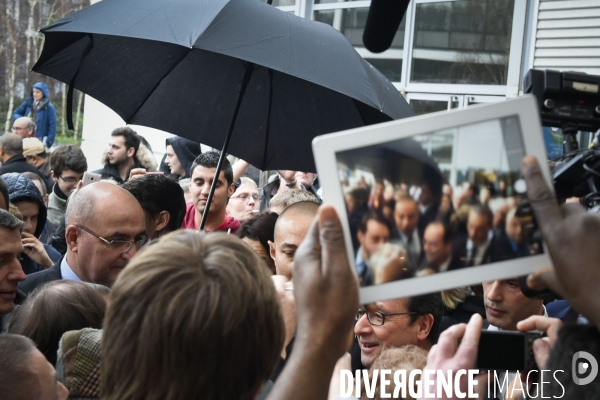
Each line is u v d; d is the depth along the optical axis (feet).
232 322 3.58
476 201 3.65
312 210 10.01
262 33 8.89
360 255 3.68
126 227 9.20
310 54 9.02
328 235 3.37
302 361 3.36
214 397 3.63
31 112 46.11
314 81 8.71
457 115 3.66
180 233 3.92
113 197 9.30
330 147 3.69
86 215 9.22
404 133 3.68
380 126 3.67
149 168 23.48
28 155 24.20
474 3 24.52
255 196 17.83
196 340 3.53
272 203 13.46
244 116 11.05
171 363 3.55
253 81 10.89
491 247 3.65
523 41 23.02
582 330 3.55
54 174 19.10
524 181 3.60
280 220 9.99
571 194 4.24
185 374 3.56
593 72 21.48
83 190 9.46
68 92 10.81
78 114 75.10
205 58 11.03
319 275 3.40
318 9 30.30
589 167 4.02
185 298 3.57
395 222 3.67
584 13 21.56
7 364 4.62
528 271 3.62
